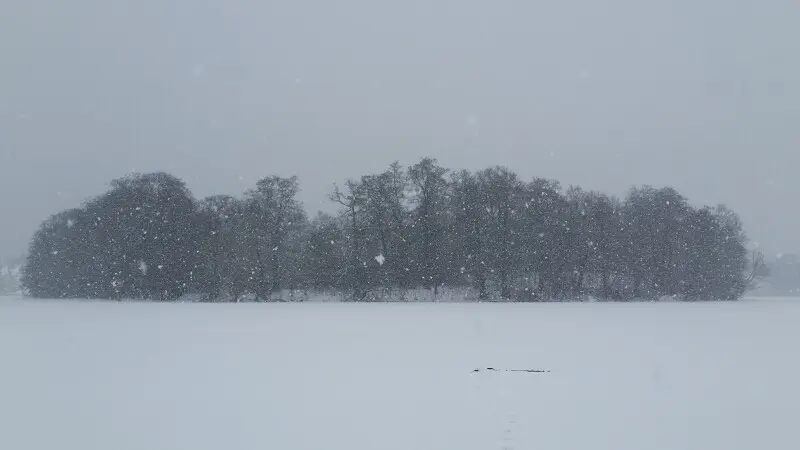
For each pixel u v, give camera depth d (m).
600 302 60.62
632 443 9.27
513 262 63.56
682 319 33.75
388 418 10.90
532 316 36.53
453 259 63.50
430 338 23.61
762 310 43.12
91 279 65.00
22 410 11.62
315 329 27.59
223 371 15.91
